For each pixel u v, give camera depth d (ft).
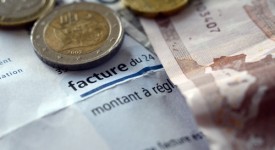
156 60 0.75
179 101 0.70
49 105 0.70
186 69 0.73
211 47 0.75
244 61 0.71
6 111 0.70
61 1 0.84
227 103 0.65
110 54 0.74
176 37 0.78
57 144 0.67
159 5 0.80
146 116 0.69
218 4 0.81
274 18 0.77
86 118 0.68
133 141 0.67
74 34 0.76
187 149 0.66
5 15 0.80
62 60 0.73
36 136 0.67
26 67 0.75
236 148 0.64
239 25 0.77
